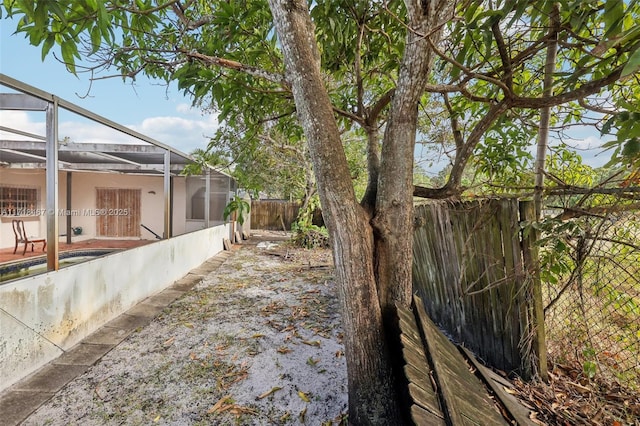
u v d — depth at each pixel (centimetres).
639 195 154
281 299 441
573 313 195
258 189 788
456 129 268
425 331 158
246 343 301
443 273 296
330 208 160
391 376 160
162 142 532
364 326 158
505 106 180
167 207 541
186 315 378
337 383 233
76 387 230
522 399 185
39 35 171
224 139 335
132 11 193
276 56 262
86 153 652
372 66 299
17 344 236
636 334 173
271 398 216
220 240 827
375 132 228
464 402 131
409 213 175
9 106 315
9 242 765
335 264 164
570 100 164
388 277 171
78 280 304
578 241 178
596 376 190
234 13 218
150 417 199
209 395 220
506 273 215
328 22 218
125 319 363
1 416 197
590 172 232
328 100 164
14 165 767
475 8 152
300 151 859
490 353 234
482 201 232
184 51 191
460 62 182
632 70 75
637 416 166
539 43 177
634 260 165
